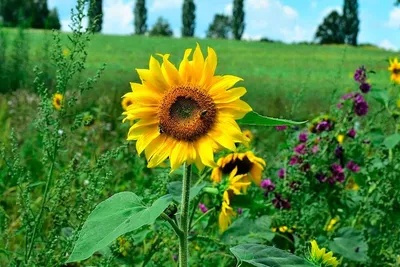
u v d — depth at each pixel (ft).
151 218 5.98
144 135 6.63
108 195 14.35
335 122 14.75
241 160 11.80
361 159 14.48
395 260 11.80
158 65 6.68
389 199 13.12
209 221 11.59
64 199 10.05
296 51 124.36
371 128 14.79
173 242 10.59
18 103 26.12
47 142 10.07
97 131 20.70
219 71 89.10
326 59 111.34
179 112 6.59
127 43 120.37
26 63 34.63
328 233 12.37
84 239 6.08
